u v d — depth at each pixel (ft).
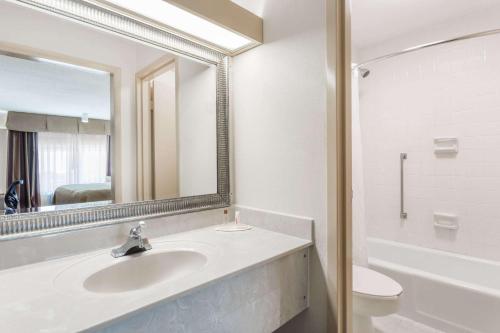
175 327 2.48
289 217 4.25
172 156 4.48
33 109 3.24
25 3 3.13
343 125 3.76
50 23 3.35
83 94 3.63
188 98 4.65
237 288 3.02
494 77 6.59
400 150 8.16
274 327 3.48
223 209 4.99
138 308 2.18
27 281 2.67
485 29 6.65
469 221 7.00
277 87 4.44
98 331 1.99
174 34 4.28
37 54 3.27
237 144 5.14
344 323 3.83
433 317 5.96
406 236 8.10
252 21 4.50
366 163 8.89
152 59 4.24
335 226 3.72
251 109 4.86
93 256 3.36
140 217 3.97
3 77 3.05
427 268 7.45
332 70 3.71
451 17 7.00
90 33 3.66
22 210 3.11
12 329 1.89
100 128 3.77
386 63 8.36
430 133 7.60
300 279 3.90
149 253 3.55
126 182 4.00
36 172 3.22
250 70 4.87
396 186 8.28
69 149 3.49
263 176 4.69
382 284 4.68
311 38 3.98
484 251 6.78
